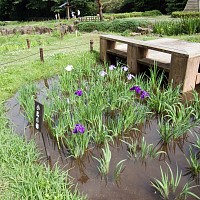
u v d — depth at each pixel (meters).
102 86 4.78
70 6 25.17
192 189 2.69
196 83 5.16
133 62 6.14
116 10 28.56
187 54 4.68
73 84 5.19
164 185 2.55
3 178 2.74
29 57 7.93
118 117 3.90
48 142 3.61
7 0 29.98
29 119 3.97
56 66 6.81
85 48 8.78
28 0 29.61
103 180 2.87
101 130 3.54
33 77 6.12
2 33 15.26
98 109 3.88
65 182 2.76
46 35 13.24
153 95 4.46
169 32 11.00
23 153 3.10
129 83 5.06
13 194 2.54
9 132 3.64
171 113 3.83
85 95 4.54
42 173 2.78
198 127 3.86
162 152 3.29
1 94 5.04
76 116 3.73
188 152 3.35
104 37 7.08
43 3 28.23
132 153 3.33
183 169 3.02
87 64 6.44
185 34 10.57
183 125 3.64
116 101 4.27
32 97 4.25
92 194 2.66
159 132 3.65
